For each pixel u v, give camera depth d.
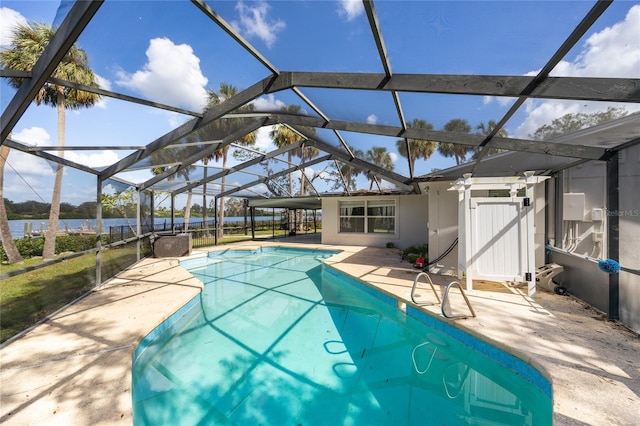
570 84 2.74
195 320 5.66
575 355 3.16
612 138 3.89
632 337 3.60
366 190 12.90
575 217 5.55
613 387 2.60
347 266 8.55
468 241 5.64
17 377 2.91
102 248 6.54
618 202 4.08
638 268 3.81
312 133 7.62
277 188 15.80
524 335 3.67
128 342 3.69
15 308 4.36
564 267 5.75
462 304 4.92
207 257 12.13
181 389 3.47
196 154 8.04
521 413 3.06
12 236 4.29
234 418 3.00
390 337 4.98
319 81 3.76
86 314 4.66
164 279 7.20
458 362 4.02
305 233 23.80
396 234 12.82
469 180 5.60
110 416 2.37
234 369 3.92
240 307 6.41
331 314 6.01
